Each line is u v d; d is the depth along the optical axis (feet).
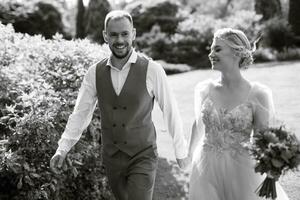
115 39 10.27
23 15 52.11
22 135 12.73
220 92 11.14
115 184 11.16
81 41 17.34
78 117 11.20
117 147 10.77
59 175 13.29
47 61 15.98
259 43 11.41
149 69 10.65
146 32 60.95
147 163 10.75
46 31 53.57
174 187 16.39
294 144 9.37
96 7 61.26
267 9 60.75
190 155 12.01
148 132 10.84
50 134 12.84
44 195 12.59
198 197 11.29
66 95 14.51
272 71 41.16
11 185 13.33
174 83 40.45
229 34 10.69
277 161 9.35
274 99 29.30
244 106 10.77
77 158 13.42
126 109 10.61
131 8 63.16
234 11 73.67
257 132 9.96
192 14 72.08
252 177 10.82
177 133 11.07
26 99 12.85
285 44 54.65
